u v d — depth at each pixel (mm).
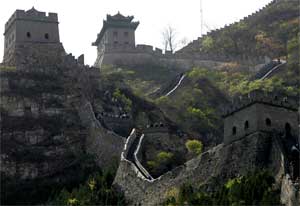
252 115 117125
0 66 179875
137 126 167875
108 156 155250
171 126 174500
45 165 158875
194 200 110062
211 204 106750
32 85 175000
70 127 167375
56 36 191375
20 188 151125
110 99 178375
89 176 148500
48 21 192250
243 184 106438
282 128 117250
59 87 176750
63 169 157000
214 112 192375
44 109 170375
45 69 180625
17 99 169875
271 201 101938
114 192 132000
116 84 186750
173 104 192500
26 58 184625
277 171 109500
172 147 154500
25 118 167750
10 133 163625
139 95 189500
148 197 125000
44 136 164750
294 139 116375
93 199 129625
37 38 189875
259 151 114125
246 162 114375
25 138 163750
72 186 150500
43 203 146625
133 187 129625
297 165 108000
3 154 158375
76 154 162000
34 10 192375
